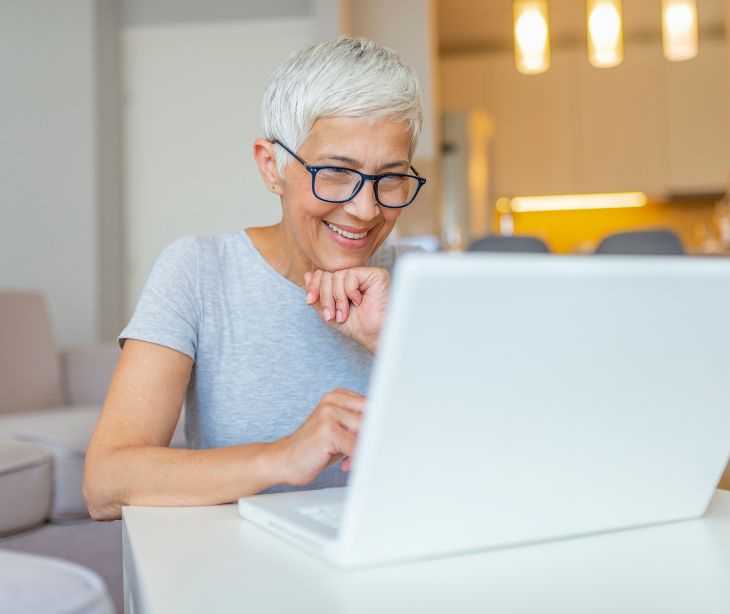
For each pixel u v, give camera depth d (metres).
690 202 7.62
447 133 5.88
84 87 4.98
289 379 1.14
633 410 0.59
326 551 0.57
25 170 4.92
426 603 0.49
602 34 4.61
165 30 5.31
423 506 0.55
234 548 0.62
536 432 0.56
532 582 0.53
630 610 0.48
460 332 0.49
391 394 0.49
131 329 1.04
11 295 2.61
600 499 0.62
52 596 0.43
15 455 1.74
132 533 0.67
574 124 7.29
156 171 5.33
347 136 0.96
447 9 6.66
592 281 0.52
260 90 5.30
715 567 0.56
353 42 0.97
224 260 1.17
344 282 0.99
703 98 7.14
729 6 5.39
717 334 0.59
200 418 1.15
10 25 4.94
